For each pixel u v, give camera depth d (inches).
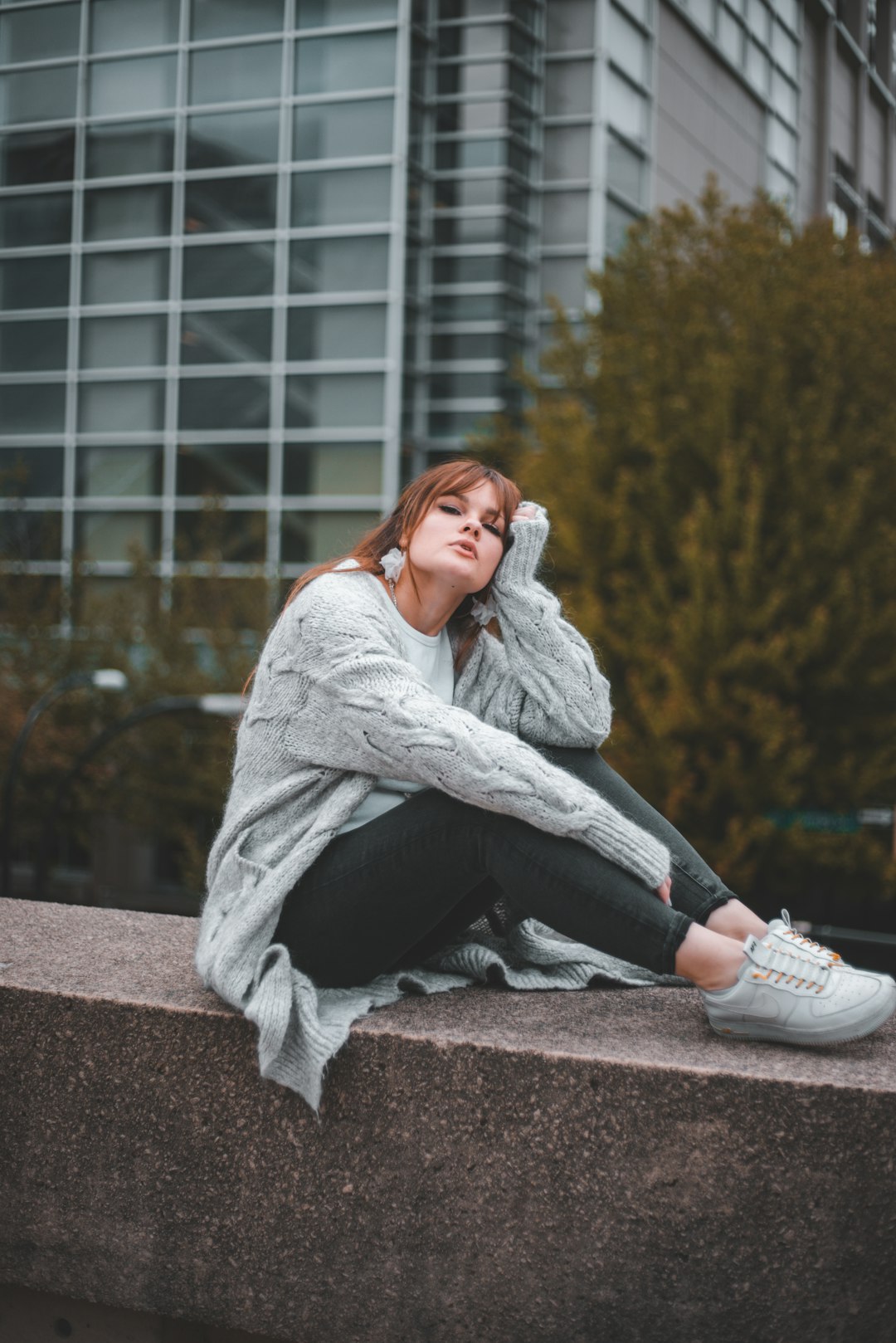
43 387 924.0
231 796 91.0
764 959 78.6
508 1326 78.7
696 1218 74.8
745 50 1025.5
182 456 906.1
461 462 93.7
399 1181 81.0
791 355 517.3
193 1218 86.0
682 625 473.1
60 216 911.7
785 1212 73.4
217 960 83.6
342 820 85.5
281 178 879.1
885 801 520.1
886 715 511.2
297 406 890.7
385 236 869.2
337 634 84.2
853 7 993.5
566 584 531.2
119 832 887.1
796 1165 73.1
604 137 930.1
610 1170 76.4
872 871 532.1
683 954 79.0
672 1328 75.4
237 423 898.1
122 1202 88.0
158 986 91.4
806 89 978.1
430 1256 80.4
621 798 93.4
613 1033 82.5
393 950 87.1
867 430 494.6
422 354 927.7
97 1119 88.4
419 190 909.8
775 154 991.6
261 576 814.5
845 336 504.7
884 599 492.1
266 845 87.0
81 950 103.3
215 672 798.5
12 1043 91.0
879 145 1066.7
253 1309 84.7
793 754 475.5
